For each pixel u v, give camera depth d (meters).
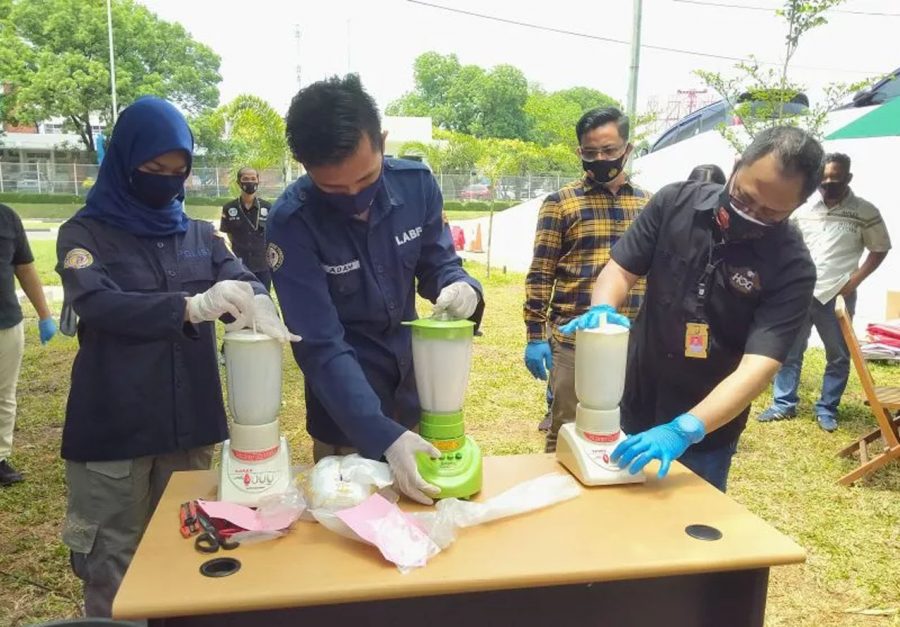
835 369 3.97
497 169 10.99
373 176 1.34
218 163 25.28
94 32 25.47
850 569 2.49
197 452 1.80
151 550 1.15
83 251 1.57
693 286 1.68
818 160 1.39
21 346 3.03
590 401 1.48
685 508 1.35
